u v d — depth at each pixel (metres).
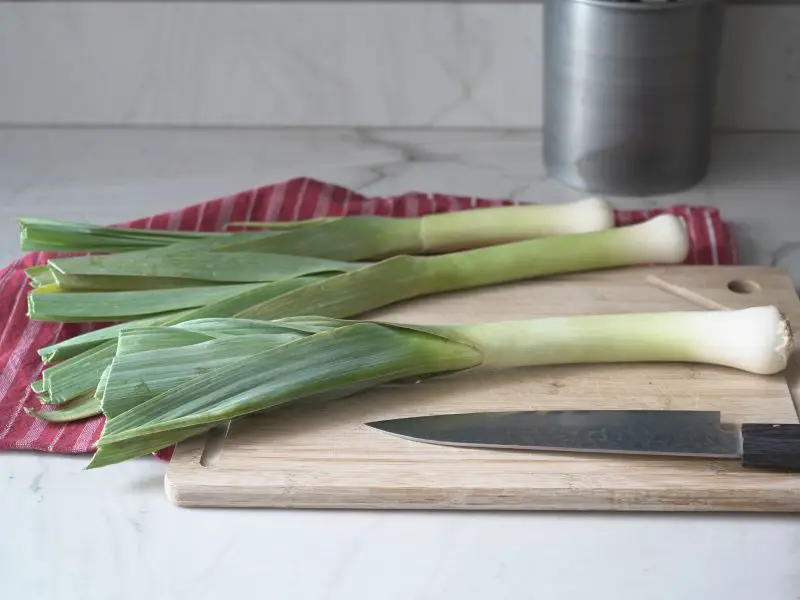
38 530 0.83
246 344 0.88
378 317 1.01
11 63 1.38
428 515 0.83
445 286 1.04
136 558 0.80
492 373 0.94
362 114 1.40
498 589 0.77
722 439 0.84
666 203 1.22
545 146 1.24
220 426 0.89
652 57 1.10
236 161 1.34
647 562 0.79
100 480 0.88
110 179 1.31
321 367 0.87
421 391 0.92
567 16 1.10
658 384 0.92
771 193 1.24
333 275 1.02
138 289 1.01
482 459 0.84
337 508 0.84
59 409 0.92
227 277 1.01
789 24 1.28
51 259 1.03
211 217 1.17
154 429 0.82
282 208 1.18
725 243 1.12
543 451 0.85
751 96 1.33
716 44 1.13
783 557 0.79
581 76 1.13
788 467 0.82
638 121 1.14
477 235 1.11
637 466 0.83
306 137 1.39
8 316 1.03
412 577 0.78
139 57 1.37
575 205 1.11
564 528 0.82
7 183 1.29
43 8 1.34
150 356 0.86
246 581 0.78
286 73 1.38
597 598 0.76
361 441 0.87
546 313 1.02
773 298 1.02
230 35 1.36
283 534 0.82
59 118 1.40
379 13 1.33
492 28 1.33
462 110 1.39
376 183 1.29
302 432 0.88
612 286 1.05
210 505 0.84
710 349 0.92
